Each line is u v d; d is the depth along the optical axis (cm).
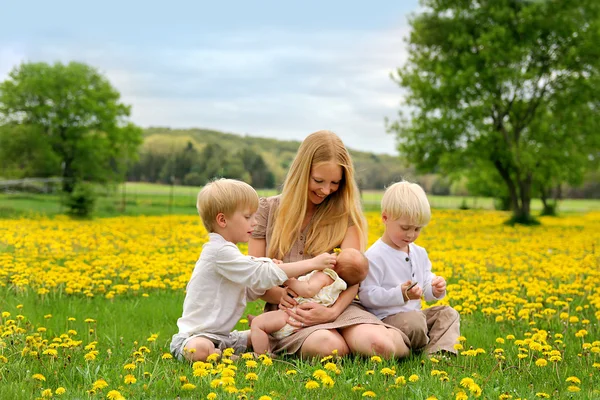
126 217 2920
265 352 418
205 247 433
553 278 910
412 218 434
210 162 8144
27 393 315
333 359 398
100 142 5409
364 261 427
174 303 668
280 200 468
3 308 598
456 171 3184
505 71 2870
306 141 453
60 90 5466
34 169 5300
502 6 3036
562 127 3056
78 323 553
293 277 423
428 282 466
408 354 420
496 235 2031
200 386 330
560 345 473
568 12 2973
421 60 3122
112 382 344
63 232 1677
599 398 332
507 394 322
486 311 610
